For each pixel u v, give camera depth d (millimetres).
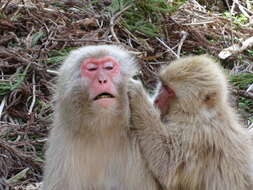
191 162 8211
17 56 12016
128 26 13070
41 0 13617
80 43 12391
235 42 13852
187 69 8555
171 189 8188
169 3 14367
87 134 7766
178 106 8430
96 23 13141
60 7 13695
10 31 12859
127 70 7805
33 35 12609
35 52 12188
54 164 8062
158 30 13344
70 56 8008
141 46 12828
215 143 8320
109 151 7926
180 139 8180
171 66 8695
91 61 7652
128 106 7859
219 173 8367
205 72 8500
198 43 13391
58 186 8023
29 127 10898
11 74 11906
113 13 13289
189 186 8289
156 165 8070
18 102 11430
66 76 7812
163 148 8078
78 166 7910
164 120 8445
